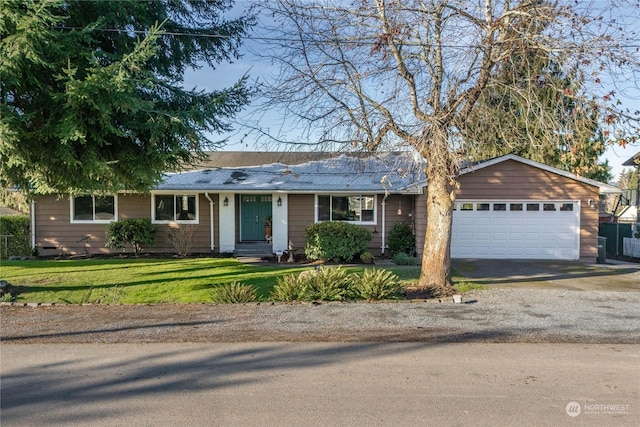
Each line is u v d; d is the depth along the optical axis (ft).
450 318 23.89
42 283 35.53
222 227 55.52
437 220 33.19
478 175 51.03
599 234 67.31
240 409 12.88
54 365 16.44
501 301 28.84
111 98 26.35
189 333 20.70
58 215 54.75
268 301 28.71
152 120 29.50
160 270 42.24
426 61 31.04
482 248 51.31
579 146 28.30
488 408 12.89
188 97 35.81
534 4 28.12
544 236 50.93
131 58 26.94
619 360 17.01
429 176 33.45
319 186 53.36
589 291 32.63
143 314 24.67
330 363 16.69
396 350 18.21
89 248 55.06
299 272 41.01
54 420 12.25
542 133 31.32
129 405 13.15
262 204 59.11
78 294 31.89
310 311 25.54
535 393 13.94
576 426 11.86
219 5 39.45
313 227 49.67
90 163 27.81
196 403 13.28
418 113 31.27
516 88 29.53
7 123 24.21
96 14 31.37
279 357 17.35
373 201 54.54
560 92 28.96
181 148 32.45
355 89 32.14
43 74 27.66
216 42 40.32
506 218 51.13
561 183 50.49
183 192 54.90
